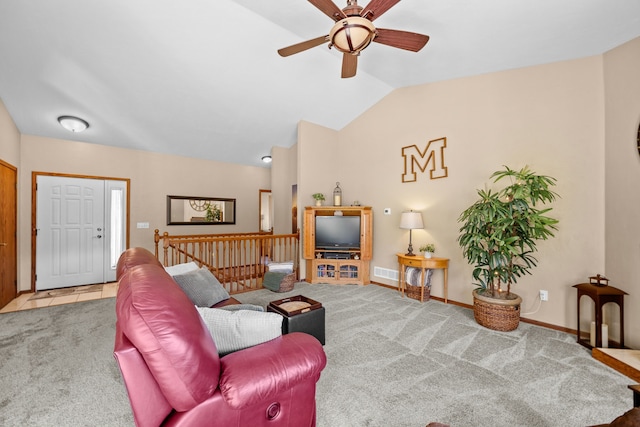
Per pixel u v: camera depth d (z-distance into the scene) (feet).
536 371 7.06
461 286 12.14
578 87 9.39
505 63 10.44
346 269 16.01
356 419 5.38
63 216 14.98
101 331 9.34
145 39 9.79
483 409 5.68
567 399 5.99
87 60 10.22
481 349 8.21
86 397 6.02
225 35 10.15
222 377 3.75
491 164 11.30
